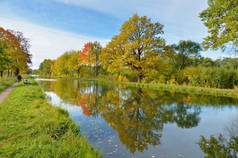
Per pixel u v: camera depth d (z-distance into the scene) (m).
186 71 22.02
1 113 5.12
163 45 22.55
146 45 22.97
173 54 23.59
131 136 4.50
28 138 3.45
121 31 25.89
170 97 12.30
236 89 16.72
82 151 3.09
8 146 3.01
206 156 3.36
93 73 46.38
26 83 16.23
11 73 27.75
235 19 8.76
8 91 11.01
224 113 7.52
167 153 3.51
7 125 4.10
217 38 9.91
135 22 23.91
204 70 20.08
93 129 4.93
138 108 8.27
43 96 9.72
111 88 18.55
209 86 19.14
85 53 42.00
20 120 4.58
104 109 7.82
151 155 3.39
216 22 9.75
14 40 20.92
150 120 6.18
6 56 16.08
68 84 23.02
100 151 3.40
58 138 3.75
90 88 17.98
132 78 30.92
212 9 10.02
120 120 6.05
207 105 9.41
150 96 12.57
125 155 3.34
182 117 6.72
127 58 23.55
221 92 14.70
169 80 23.66
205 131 5.06
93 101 9.86
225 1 9.12
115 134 4.59
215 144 4.05
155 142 4.12
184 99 11.44
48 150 2.98
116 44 26.62
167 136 4.59
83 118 6.12
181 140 4.31
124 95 12.89
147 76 25.30
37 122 4.48
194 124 5.78
